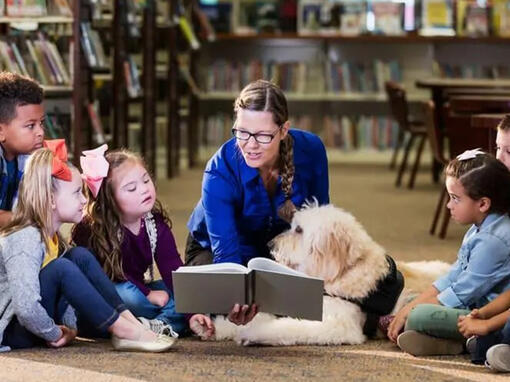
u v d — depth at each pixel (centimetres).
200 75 1201
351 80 1195
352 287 358
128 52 775
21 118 384
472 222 353
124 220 373
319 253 355
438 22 1186
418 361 336
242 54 1218
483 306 348
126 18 735
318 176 388
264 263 332
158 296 376
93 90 652
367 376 312
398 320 354
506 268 344
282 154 371
